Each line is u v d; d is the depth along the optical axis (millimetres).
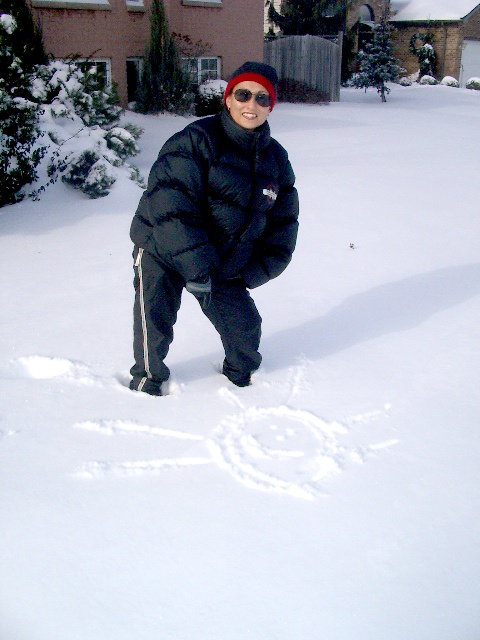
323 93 18203
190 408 3109
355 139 11547
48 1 11172
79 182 7000
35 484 2547
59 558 2174
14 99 6754
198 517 2381
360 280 4852
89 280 4750
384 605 2014
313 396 3240
